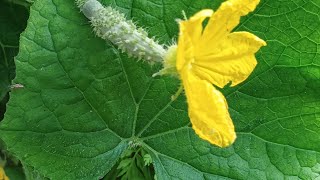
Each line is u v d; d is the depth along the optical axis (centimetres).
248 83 19
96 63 18
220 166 19
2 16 21
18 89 17
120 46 16
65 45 17
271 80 19
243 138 19
